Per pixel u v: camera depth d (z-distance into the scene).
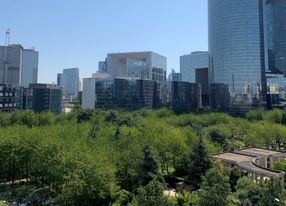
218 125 179.00
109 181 69.38
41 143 87.75
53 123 181.00
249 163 105.44
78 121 194.50
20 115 182.00
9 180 101.31
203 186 61.31
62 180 72.06
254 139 153.75
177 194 75.06
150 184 55.53
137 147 88.88
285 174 92.62
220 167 92.69
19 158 90.81
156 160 84.44
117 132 123.38
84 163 69.00
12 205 77.75
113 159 81.62
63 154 76.38
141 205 53.72
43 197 82.94
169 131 118.31
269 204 57.12
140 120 182.62
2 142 92.00
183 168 99.75
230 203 59.94
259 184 72.56
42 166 82.69
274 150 137.12
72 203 65.38
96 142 95.44
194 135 119.50
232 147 141.12
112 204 68.25
